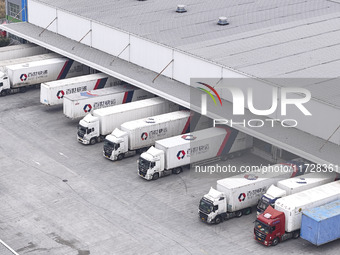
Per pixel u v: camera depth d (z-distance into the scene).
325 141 61.00
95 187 63.59
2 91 83.44
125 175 65.88
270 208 55.12
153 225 57.62
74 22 86.00
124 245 54.72
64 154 70.00
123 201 61.28
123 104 74.12
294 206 54.28
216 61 69.38
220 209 57.59
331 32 78.69
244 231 56.91
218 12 85.94
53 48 85.12
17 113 79.31
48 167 67.25
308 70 67.75
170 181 64.75
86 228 57.03
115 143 67.81
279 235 54.72
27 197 61.69
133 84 74.19
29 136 73.75
